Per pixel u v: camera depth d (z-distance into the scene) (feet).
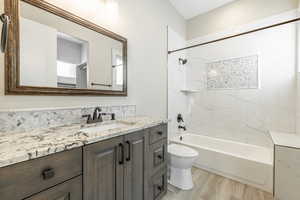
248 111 7.78
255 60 7.54
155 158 4.60
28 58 3.23
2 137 2.68
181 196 5.24
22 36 3.14
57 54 3.74
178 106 9.19
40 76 3.42
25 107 3.22
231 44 8.30
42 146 2.16
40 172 2.01
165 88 8.04
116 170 3.24
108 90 4.97
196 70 9.63
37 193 1.98
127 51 5.70
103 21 4.83
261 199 5.08
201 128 9.43
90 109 4.44
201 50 9.42
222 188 5.73
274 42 7.06
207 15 9.24
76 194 2.45
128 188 3.57
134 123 4.33
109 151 3.07
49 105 3.61
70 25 4.00
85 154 2.59
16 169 1.80
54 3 3.69
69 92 3.92
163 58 7.84
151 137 4.41
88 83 4.43
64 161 2.28
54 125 3.64
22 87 3.12
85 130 3.73
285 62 6.80
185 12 9.32
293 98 6.64
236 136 8.15
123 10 5.51
